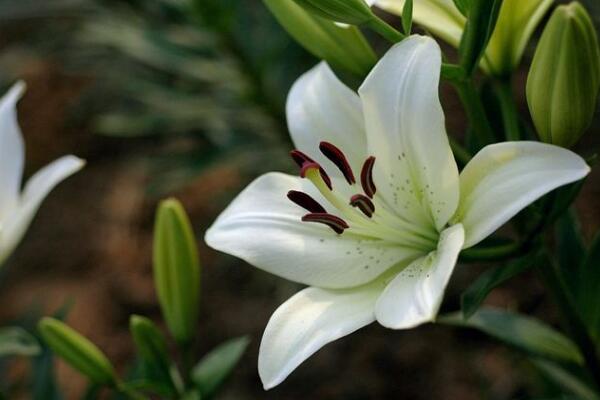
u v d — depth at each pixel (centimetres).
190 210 187
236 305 176
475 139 109
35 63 212
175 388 116
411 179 103
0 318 180
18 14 167
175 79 165
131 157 197
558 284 108
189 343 116
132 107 189
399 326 97
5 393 134
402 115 101
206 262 182
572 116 102
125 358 171
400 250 104
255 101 151
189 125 161
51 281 185
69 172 117
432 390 159
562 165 97
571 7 100
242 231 105
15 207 119
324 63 108
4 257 118
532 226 104
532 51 134
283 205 106
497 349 158
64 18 195
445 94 177
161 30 154
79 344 114
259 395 167
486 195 99
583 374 111
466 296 103
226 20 143
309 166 102
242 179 165
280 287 163
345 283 104
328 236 105
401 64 101
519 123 108
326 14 102
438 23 106
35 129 207
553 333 111
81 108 201
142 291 179
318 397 164
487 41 102
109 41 158
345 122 106
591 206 158
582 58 100
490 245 106
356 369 165
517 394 149
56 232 193
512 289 158
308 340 101
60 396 123
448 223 102
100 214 194
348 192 106
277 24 151
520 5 104
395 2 106
